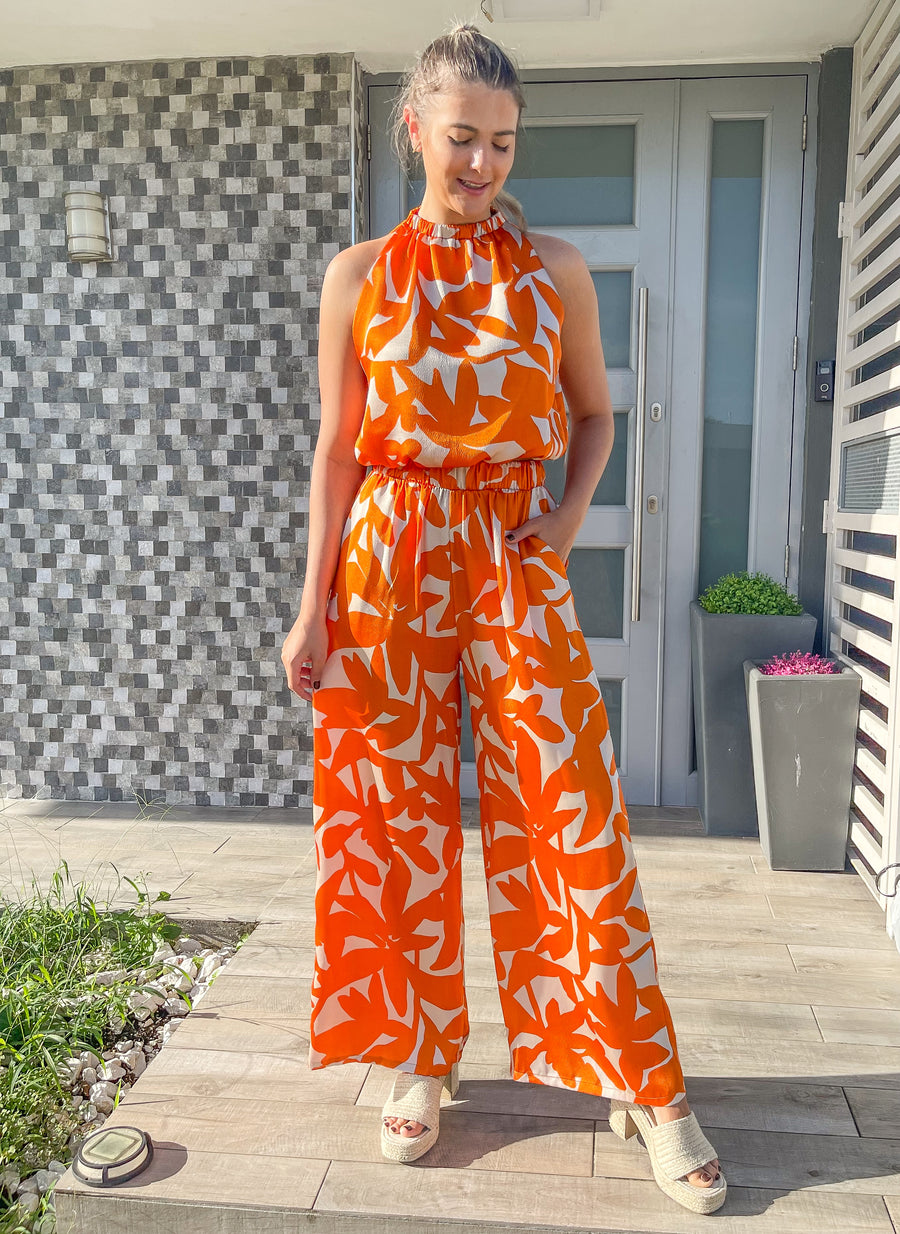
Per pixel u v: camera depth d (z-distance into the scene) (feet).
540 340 4.79
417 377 4.77
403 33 9.86
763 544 10.95
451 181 4.67
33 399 11.18
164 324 10.87
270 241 10.61
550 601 4.99
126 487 11.14
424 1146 5.22
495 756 5.08
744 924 8.08
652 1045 4.93
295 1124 5.54
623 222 10.79
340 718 5.15
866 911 8.34
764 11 9.35
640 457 10.71
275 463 10.89
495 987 7.06
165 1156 5.29
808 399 10.64
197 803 11.42
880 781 8.35
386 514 5.01
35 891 8.49
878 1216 4.81
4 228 11.03
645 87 10.54
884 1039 6.36
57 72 10.73
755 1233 4.70
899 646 7.85
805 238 10.54
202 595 11.16
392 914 5.21
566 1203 4.90
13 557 11.40
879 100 9.36
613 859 4.91
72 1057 6.69
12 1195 5.72
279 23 9.66
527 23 9.62
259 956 7.54
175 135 10.62
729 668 9.98
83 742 11.51
